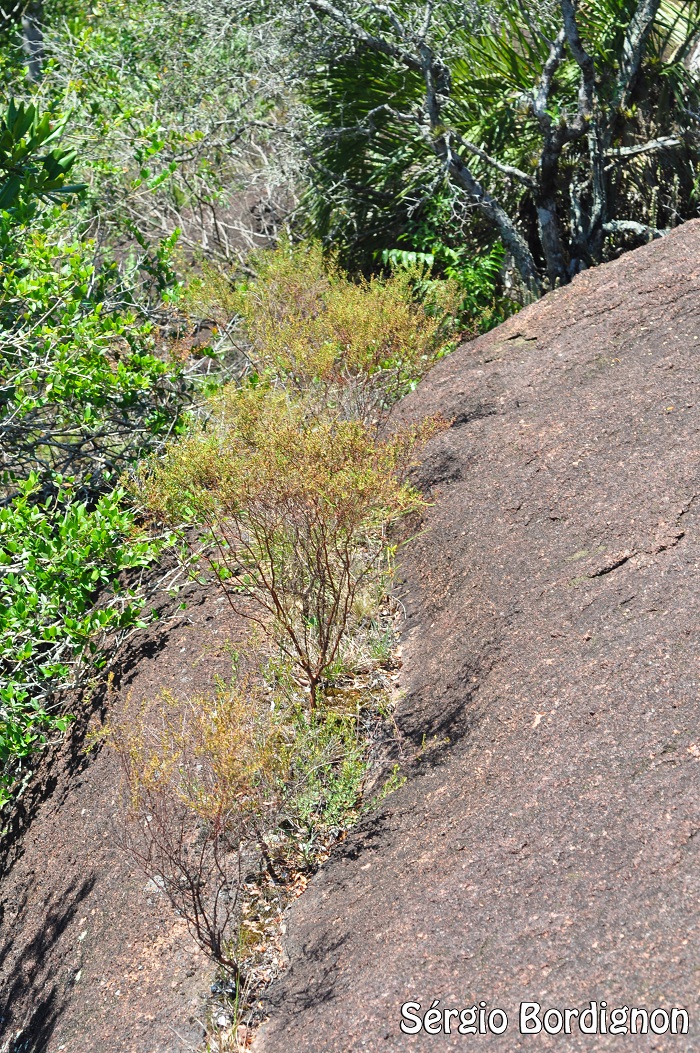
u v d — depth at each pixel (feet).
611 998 7.35
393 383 16.58
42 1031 11.19
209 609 14.85
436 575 13.15
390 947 8.79
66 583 13.50
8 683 13.43
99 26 28.12
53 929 12.27
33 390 17.34
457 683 11.43
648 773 8.72
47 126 16.87
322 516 11.69
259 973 10.03
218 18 23.03
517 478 13.11
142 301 19.17
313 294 18.12
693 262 14.67
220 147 25.49
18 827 14.34
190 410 17.01
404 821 10.34
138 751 11.37
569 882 8.28
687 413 12.47
